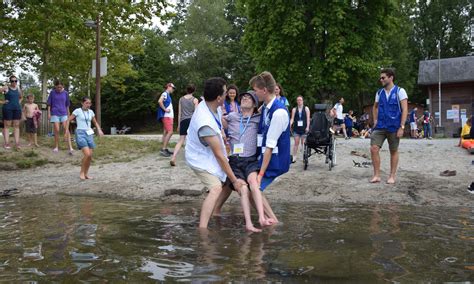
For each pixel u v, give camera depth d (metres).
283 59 27.97
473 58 33.53
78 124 9.26
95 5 17.80
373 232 4.71
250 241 4.32
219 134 5.05
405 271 3.36
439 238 4.43
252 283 3.08
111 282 3.17
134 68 47.62
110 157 12.15
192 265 3.53
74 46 21.56
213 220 5.52
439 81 32.12
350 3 27.50
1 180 9.43
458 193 7.18
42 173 10.27
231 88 8.72
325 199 7.12
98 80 17.95
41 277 3.29
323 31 26.98
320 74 26.78
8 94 12.24
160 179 8.95
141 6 19.05
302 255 3.79
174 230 4.90
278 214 5.91
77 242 4.36
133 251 3.99
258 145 5.46
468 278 3.20
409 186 7.72
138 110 48.44
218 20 49.12
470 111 31.98
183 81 49.12
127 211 6.25
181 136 10.50
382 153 11.63
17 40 20.70
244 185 5.23
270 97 5.41
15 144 12.41
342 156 11.34
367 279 3.17
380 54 29.41
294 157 10.70
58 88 12.38
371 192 7.41
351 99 50.66
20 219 5.61
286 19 26.34
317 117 9.48
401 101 7.82
